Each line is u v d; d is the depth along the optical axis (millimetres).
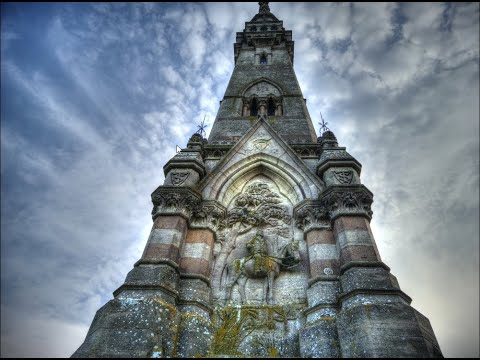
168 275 12000
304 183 16328
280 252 14188
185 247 13805
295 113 23828
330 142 18281
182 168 16609
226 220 15500
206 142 20141
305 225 14562
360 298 10859
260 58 32656
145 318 10383
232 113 24234
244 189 17172
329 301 11734
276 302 12680
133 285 11422
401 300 10859
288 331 11758
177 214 14133
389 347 9445
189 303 11883
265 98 25891
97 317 10992
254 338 11578
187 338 10742
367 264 11836
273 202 16250
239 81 28094
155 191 15180
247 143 18812
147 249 12852
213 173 16828
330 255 13227
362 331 9891
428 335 10305
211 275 13672
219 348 11180
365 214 13625
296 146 19234
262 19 41500
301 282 13219
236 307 12539
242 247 14680
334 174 15602
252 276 13414
